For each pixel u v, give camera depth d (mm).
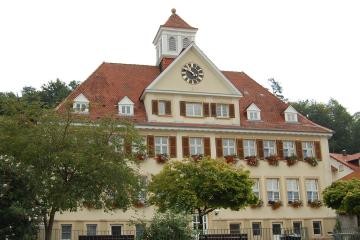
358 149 91500
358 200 38719
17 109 30500
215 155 48156
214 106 49656
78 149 28656
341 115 95812
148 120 47438
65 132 29234
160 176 36750
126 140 30453
